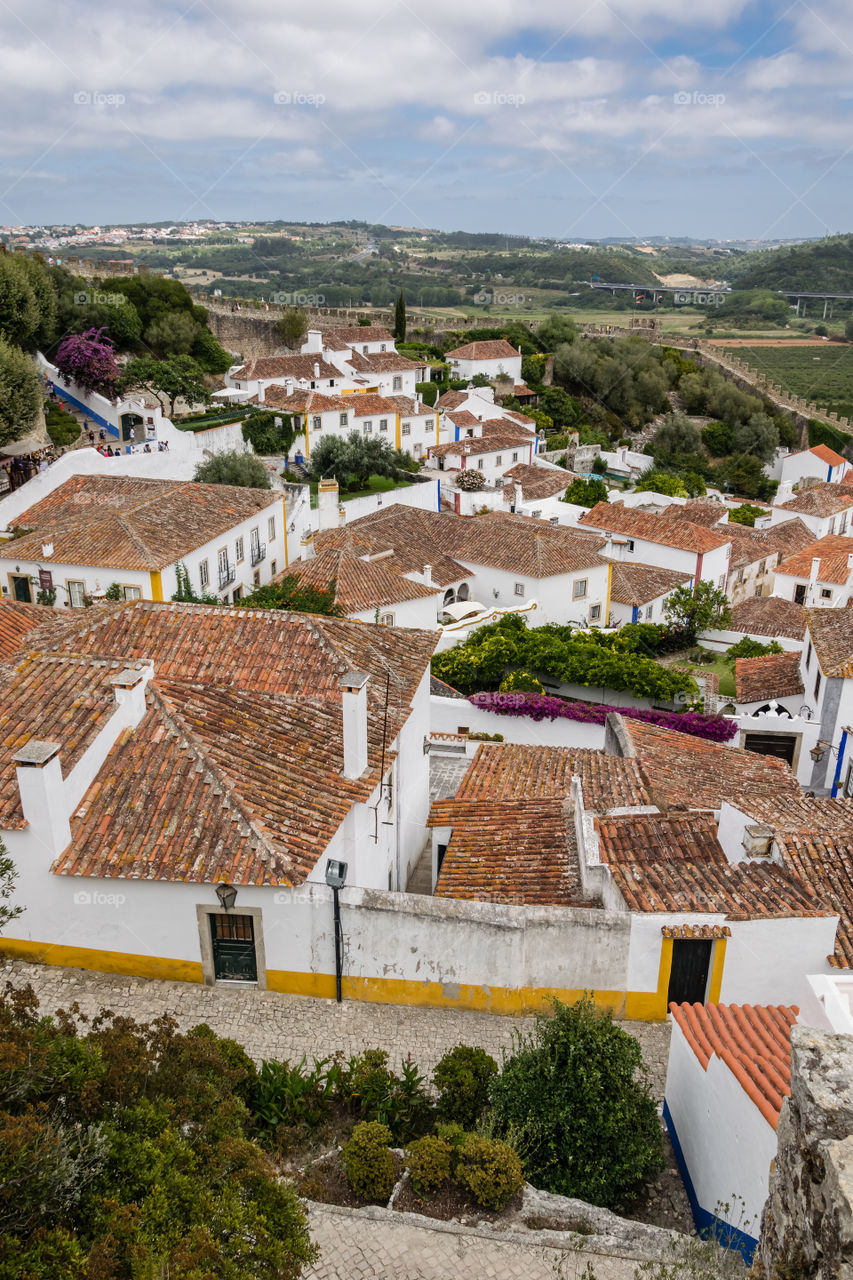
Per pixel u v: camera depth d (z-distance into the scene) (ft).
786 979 48.73
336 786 55.62
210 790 52.08
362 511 199.52
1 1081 28.04
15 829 48.75
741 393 347.77
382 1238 34.45
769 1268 22.21
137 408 187.01
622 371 350.84
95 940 51.29
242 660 67.72
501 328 365.20
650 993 50.26
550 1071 38.65
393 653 73.10
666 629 159.43
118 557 108.37
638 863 55.93
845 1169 19.16
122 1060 31.83
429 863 75.15
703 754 79.77
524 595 157.17
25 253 224.74
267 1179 30.42
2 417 146.51
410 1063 45.29
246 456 178.19
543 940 49.67
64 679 57.82
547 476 242.78
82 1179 26.18
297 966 51.13
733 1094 34.27
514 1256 33.73
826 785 95.09
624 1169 37.96
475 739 89.81
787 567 177.78
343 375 270.46
